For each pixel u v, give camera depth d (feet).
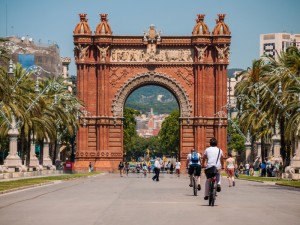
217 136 470.80
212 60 476.13
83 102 463.01
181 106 477.77
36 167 392.88
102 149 471.21
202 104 472.03
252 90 431.02
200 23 476.13
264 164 391.04
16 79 382.83
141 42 476.54
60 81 460.96
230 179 245.86
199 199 157.28
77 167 470.39
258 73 421.18
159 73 476.95
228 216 111.45
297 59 327.26
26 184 230.68
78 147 472.85
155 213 117.08
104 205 136.36
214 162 132.98
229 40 471.62
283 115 321.32
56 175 369.50
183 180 324.39
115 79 476.95
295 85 319.06
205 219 106.52
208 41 474.08
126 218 108.47
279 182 273.54
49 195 174.29
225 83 472.44
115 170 472.44
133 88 477.77
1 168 332.39
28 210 124.67
